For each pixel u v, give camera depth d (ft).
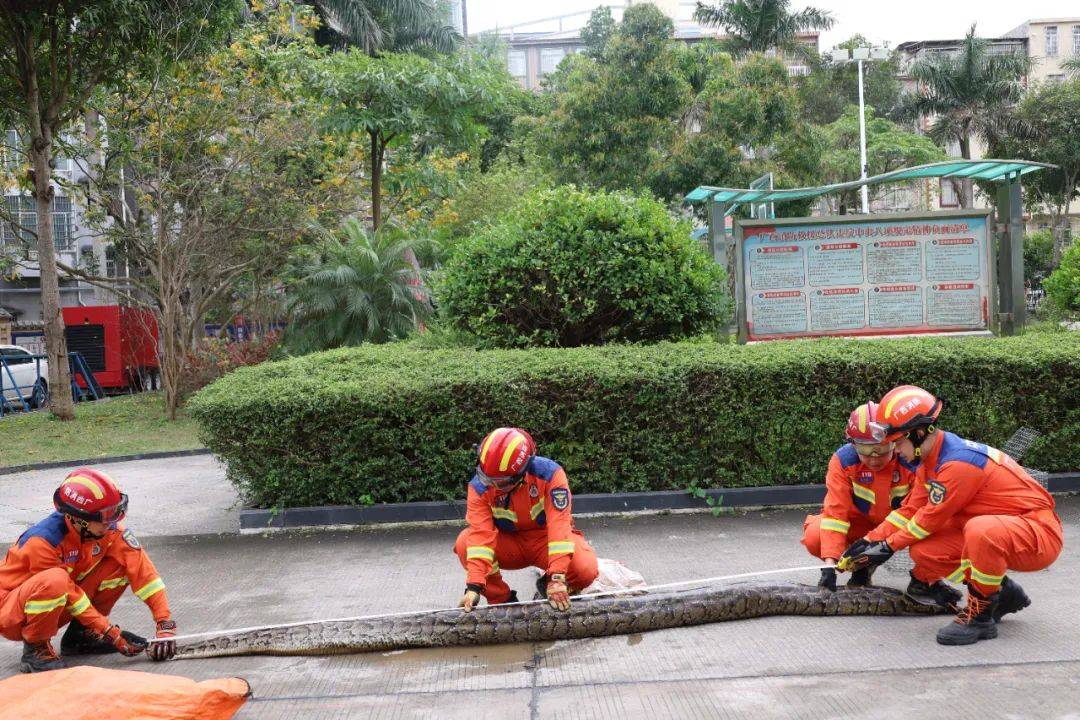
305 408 27.53
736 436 28.17
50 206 58.90
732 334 38.19
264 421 27.68
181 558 25.38
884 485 18.78
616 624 17.43
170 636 17.44
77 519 16.37
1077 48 216.54
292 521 28.02
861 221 34.65
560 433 28.25
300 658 17.19
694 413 28.19
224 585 22.56
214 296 68.80
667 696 14.52
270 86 63.82
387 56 67.51
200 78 63.57
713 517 27.53
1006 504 16.30
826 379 28.22
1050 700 13.56
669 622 17.71
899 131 152.46
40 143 57.26
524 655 16.74
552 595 17.22
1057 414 28.60
